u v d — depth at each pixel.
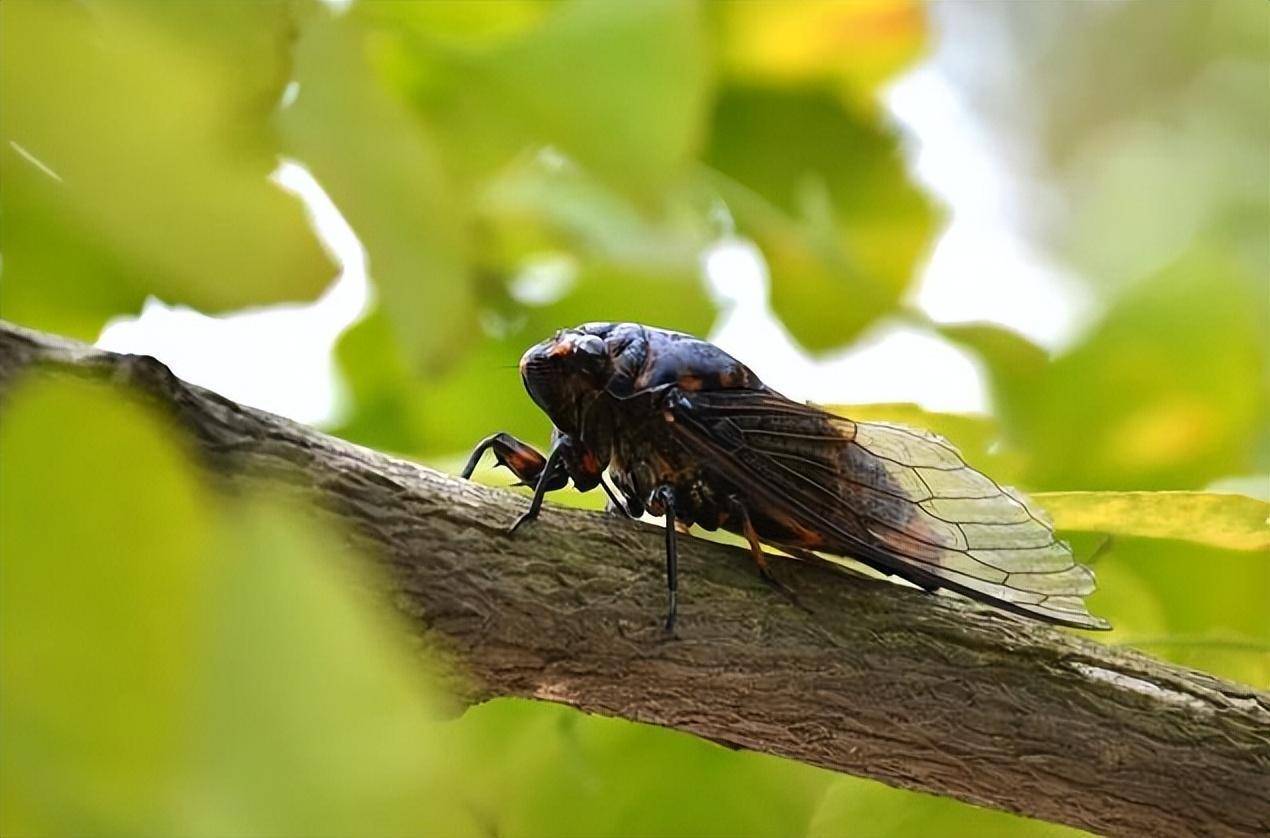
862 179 0.44
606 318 0.43
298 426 0.38
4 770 0.18
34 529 0.19
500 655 0.38
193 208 0.25
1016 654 0.39
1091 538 0.42
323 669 0.19
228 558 0.20
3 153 0.24
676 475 0.41
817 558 0.41
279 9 0.26
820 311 0.44
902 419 0.42
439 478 0.39
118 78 0.23
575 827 0.40
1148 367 0.43
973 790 0.39
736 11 0.43
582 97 0.36
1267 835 0.39
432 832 0.19
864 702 0.39
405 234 0.33
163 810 0.18
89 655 0.19
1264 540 0.40
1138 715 0.39
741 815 0.40
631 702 0.39
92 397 0.21
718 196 0.43
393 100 0.34
